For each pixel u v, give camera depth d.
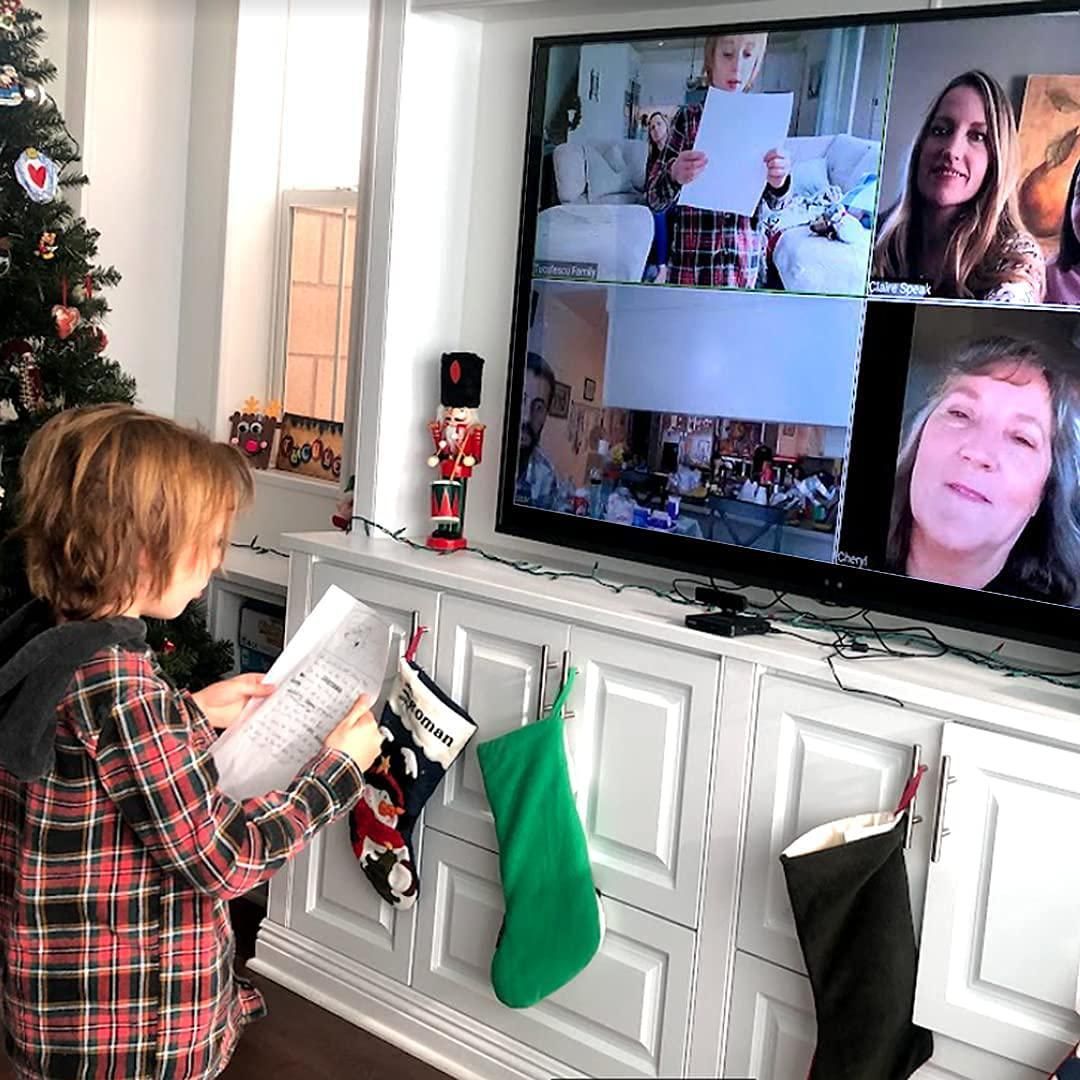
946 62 2.28
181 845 1.50
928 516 2.33
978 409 2.26
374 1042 2.89
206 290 4.24
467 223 3.18
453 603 2.77
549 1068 2.65
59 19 4.06
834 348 2.43
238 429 4.24
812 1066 2.20
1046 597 2.20
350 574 2.97
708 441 2.62
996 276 2.23
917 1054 2.17
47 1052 1.55
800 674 2.27
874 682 2.18
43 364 3.33
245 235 4.18
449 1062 2.80
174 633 3.56
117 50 4.07
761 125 2.51
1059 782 2.01
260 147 4.16
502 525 2.98
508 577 2.78
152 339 4.30
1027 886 2.05
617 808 2.54
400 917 2.89
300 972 3.08
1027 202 2.19
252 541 4.24
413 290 3.11
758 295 2.53
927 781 2.14
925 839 2.15
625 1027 2.54
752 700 2.34
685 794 2.44
